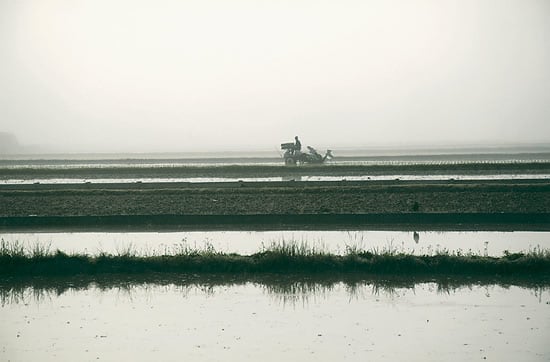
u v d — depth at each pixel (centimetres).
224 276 2627
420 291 2416
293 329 2023
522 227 3572
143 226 3722
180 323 2089
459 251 2777
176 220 3756
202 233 3475
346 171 6278
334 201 4172
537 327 2017
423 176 5703
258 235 3388
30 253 2767
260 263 2667
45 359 1798
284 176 5947
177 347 1877
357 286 2494
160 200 4300
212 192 4484
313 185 4747
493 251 2914
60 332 2014
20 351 1856
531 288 2436
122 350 1859
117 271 2677
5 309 2253
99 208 4091
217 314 2177
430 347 1862
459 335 1958
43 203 4278
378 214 3700
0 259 2681
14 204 4256
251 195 4403
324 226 3650
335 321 2095
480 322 2070
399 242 3139
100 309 2244
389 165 6425
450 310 2192
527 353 1809
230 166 6531
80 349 1870
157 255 2812
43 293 2441
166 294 2412
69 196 4497
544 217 3675
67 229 3650
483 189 4412
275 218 3731
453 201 4116
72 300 2353
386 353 1820
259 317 2144
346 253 2780
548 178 5100
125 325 2075
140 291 2455
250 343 1906
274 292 2428
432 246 3031
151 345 1897
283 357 1795
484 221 3684
